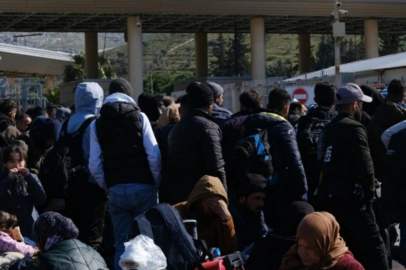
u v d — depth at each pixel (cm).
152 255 626
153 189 943
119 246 930
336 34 3325
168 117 1088
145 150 930
